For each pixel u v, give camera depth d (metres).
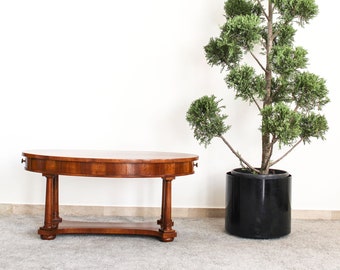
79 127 3.69
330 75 3.69
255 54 3.68
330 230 3.27
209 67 3.70
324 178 3.70
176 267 2.35
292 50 2.88
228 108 3.71
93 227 2.97
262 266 2.39
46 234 2.84
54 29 3.67
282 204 2.99
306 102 2.89
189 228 3.26
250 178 2.96
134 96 3.70
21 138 3.68
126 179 3.68
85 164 2.69
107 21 3.69
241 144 3.71
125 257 2.52
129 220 3.49
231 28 2.84
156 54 3.70
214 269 2.33
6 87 3.67
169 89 3.71
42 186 3.69
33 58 3.67
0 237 2.89
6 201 3.69
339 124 3.69
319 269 2.36
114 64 3.70
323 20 3.69
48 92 3.68
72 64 3.68
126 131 3.70
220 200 3.70
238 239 2.97
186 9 3.70
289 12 2.97
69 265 2.35
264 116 2.85
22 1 3.66
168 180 2.83
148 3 3.69
